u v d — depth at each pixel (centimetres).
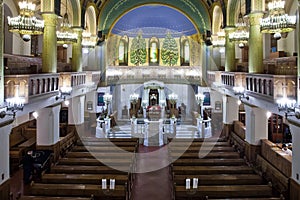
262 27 1284
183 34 2712
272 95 1104
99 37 2330
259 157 1495
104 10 2344
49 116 1491
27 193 1230
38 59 1905
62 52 2631
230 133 2019
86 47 2184
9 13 1995
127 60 2630
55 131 1537
